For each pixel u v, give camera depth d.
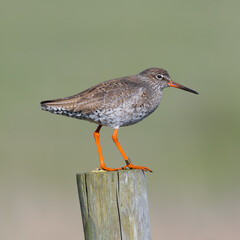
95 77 24.12
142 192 7.52
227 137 19.84
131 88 9.69
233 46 29.42
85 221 7.57
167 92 23.39
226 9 35.84
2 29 31.84
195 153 18.33
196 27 32.56
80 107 9.35
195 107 22.14
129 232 7.40
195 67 26.05
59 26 32.81
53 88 22.78
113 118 9.56
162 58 27.25
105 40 30.28
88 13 35.41
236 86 24.08
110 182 7.40
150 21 33.72
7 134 18.88
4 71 25.02
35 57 27.31
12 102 21.44
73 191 15.47
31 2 37.25
